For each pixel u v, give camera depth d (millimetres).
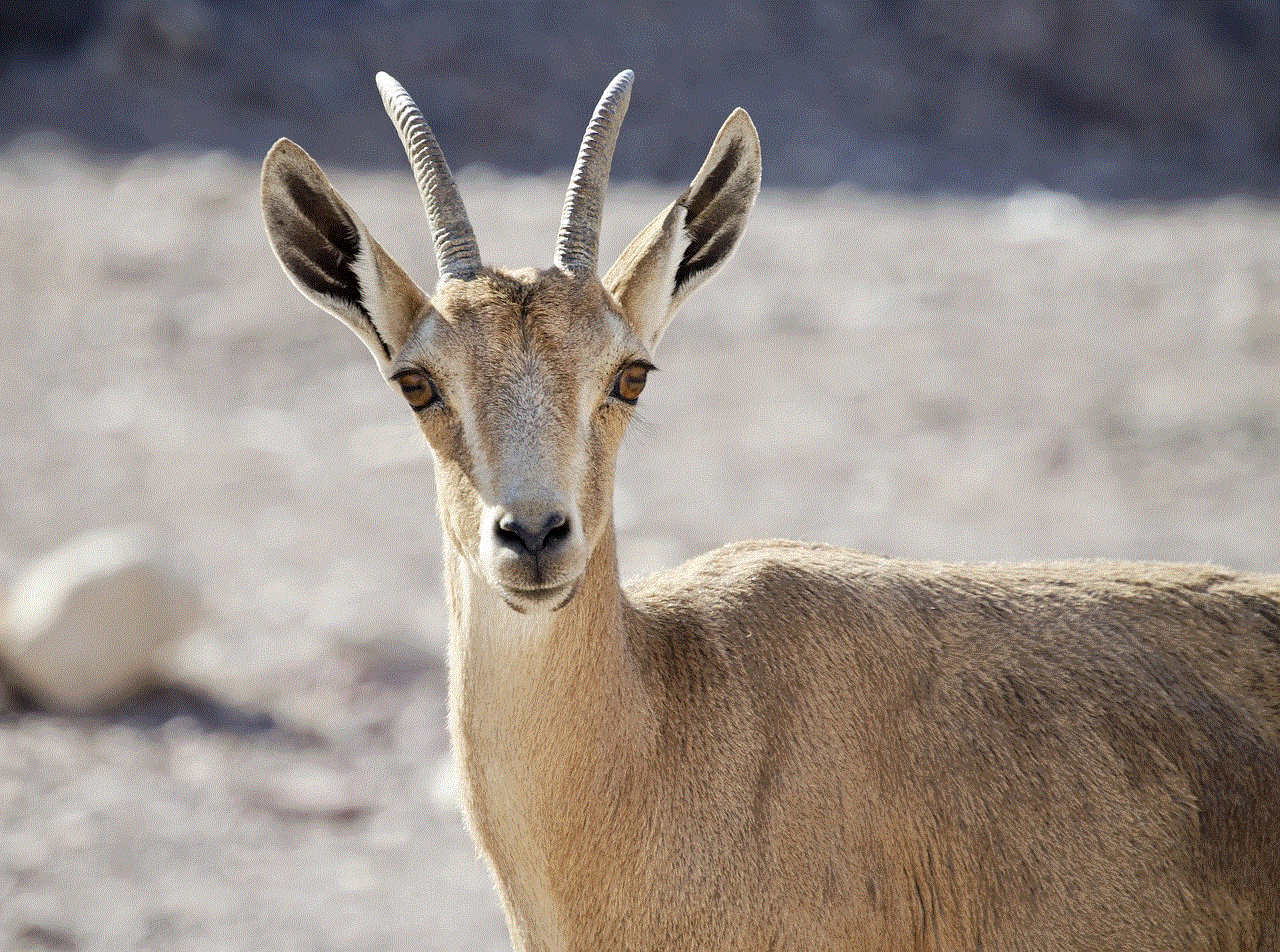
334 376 19609
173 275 21922
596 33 34188
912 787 5707
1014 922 5723
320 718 11391
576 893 5625
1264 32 36031
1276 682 6035
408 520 15688
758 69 34094
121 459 17047
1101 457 16516
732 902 5551
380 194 24922
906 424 17719
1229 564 13727
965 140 33094
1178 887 5738
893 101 33938
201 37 31375
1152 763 5816
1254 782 5848
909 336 20297
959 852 5715
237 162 27172
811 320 21047
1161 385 18141
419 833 9820
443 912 8805
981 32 35344
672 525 14953
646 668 5762
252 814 9844
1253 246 23312
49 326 20547
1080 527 14828
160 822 9625
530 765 5547
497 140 30844
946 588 6133
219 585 13820
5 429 17719
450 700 5867
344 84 31516
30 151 26953
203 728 11133
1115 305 20984
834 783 5613
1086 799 5754
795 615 5922
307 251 6070
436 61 32562
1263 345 19094
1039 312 20906
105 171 26281
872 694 5785
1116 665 5973
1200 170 32406
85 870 8977
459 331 5559
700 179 6176
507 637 5504
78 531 14977
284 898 8891
